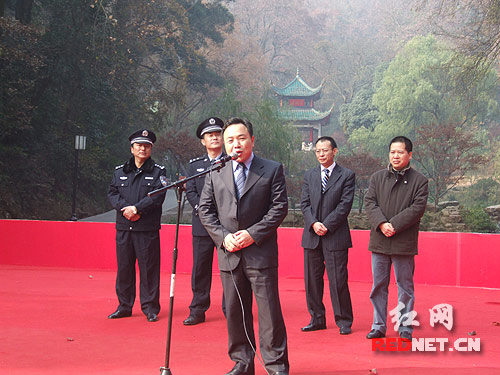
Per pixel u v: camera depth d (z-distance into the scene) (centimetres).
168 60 3938
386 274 516
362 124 6700
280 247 953
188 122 4728
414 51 5284
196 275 580
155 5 2919
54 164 2633
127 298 607
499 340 512
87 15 2441
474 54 2353
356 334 534
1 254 1052
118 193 608
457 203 3419
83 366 411
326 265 544
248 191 375
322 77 8294
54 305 666
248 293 383
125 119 3000
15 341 487
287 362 371
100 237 1023
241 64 5991
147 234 596
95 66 2477
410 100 4959
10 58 2072
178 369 405
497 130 5841
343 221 543
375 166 3316
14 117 2233
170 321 368
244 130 377
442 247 884
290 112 5131
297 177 3744
